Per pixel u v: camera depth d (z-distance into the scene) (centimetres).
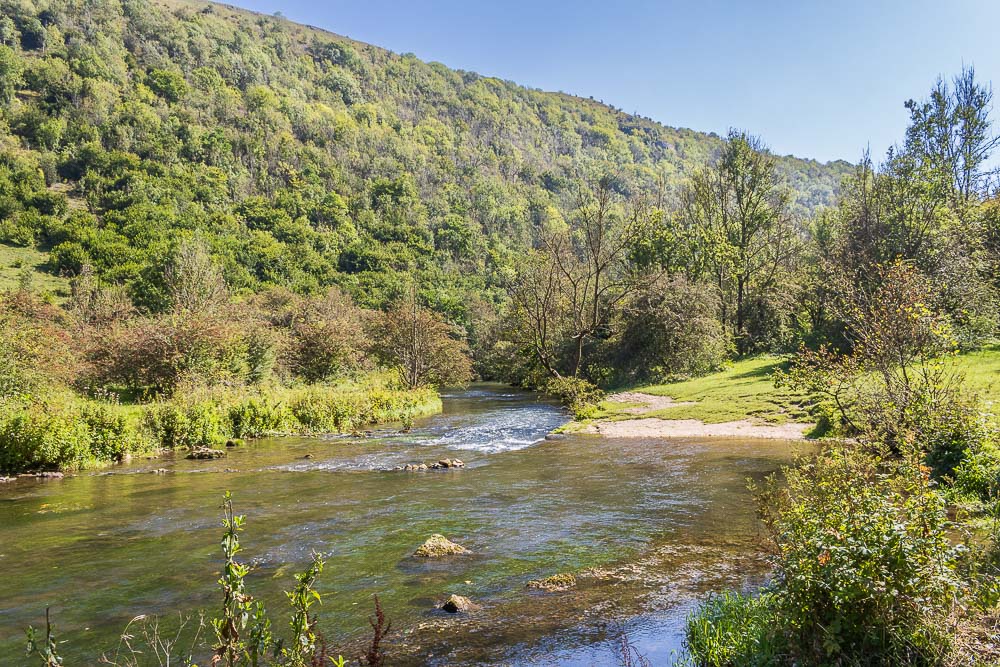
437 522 982
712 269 4284
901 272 1198
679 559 766
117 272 6675
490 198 14212
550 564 774
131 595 691
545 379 4147
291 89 17100
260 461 1627
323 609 645
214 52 16350
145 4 16262
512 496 1151
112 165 9781
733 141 4228
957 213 2955
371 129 16775
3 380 1919
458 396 4128
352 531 938
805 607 464
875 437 955
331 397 2478
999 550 584
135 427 1769
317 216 11162
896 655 423
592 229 4047
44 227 7750
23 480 1409
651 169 19712
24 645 568
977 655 422
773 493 677
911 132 3250
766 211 4269
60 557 832
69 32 13612
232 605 374
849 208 3538
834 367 1250
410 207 12912
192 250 5416
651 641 552
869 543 447
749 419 1997
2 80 10794
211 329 2714
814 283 3186
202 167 10962
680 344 3647
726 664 494
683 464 1395
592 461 1494
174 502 1153
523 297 4259
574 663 517
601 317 3878
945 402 1018
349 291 8169
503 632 582
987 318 2091
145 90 12731
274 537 910
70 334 3244
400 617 622
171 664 525
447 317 6825
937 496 492
